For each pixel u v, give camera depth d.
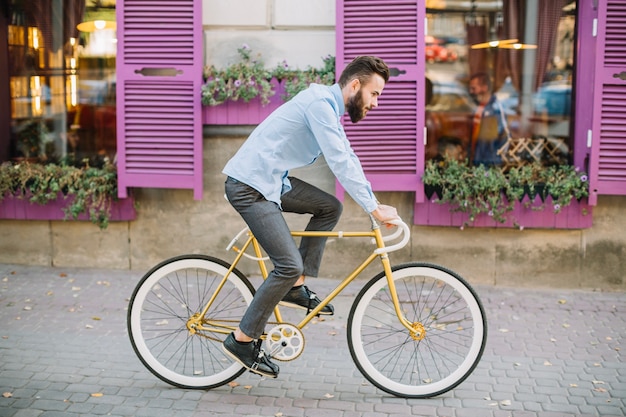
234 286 3.91
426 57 6.03
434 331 4.54
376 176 5.68
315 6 5.80
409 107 5.59
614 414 3.69
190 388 3.91
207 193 6.03
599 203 5.77
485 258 5.91
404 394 3.83
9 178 6.02
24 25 6.31
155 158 5.76
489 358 4.41
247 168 3.56
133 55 5.65
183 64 5.65
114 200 5.99
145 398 3.79
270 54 5.87
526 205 5.68
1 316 5.02
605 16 5.36
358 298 3.82
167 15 5.60
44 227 6.18
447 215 5.78
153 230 6.12
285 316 5.06
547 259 5.87
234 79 5.69
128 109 5.71
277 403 3.76
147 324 4.77
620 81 5.42
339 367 4.24
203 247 6.11
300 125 3.55
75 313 5.11
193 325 3.91
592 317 5.20
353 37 5.57
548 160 6.03
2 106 6.39
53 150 6.40
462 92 6.06
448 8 5.97
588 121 5.77
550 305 5.45
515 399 3.84
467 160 6.10
